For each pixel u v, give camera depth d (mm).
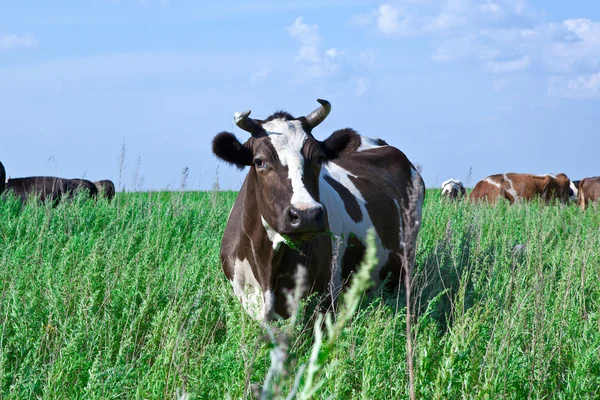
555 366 4398
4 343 4566
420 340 4332
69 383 4121
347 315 1117
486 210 11828
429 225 9320
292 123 5168
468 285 6254
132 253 7016
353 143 5504
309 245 5289
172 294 5621
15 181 17031
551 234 9852
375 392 3750
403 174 7926
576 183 28719
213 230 9094
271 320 5262
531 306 5027
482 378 3889
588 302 5949
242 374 3814
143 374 4203
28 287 5582
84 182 18703
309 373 1111
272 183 4859
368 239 1141
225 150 4996
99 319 4965
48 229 7953
